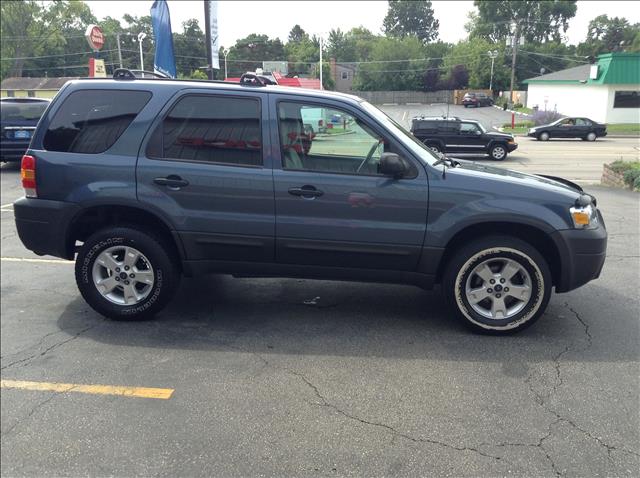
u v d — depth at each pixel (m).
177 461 2.91
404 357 4.01
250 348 4.20
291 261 4.47
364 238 4.31
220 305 5.11
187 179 4.38
